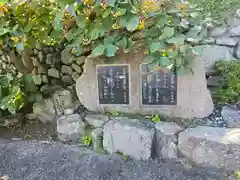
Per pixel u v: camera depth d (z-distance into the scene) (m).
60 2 1.61
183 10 1.78
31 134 2.50
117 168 2.02
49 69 2.89
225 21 2.39
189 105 2.16
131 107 2.28
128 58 2.18
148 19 1.75
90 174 1.97
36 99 2.61
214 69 2.43
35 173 2.01
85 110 2.44
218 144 1.88
